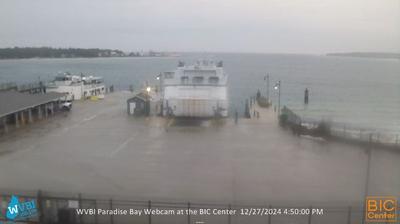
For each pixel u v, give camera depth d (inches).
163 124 1581.0
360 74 7780.5
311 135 1368.1
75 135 1370.6
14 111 1421.0
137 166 1002.1
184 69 1808.6
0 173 933.8
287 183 871.1
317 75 7337.6
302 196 787.4
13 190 791.7
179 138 1328.7
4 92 1766.7
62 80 2522.1
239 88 4471.0
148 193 801.6
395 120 2444.6
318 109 2967.5
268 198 774.5
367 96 3954.2
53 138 1320.1
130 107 1811.0
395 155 1112.8
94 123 1601.9
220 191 816.3
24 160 1053.8
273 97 3732.8
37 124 1573.6
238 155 1112.2
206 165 1011.9
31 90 2288.4
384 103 3405.5
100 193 797.9
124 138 1327.5
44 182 869.8
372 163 1028.5
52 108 1818.4
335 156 1103.0
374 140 1262.3
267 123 1610.5
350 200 761.0
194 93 1750.7
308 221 645.9
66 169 974.4
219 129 1488.7
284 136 1365.7
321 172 953.5
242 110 2370.8
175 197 776.9
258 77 6496.1
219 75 1787.6
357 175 928.9
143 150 1167.6
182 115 1748.3
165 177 910.4
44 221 639.1
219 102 1740.9
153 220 654.5
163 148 1190.9
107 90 3068.4
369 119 2479.1
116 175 925.8
